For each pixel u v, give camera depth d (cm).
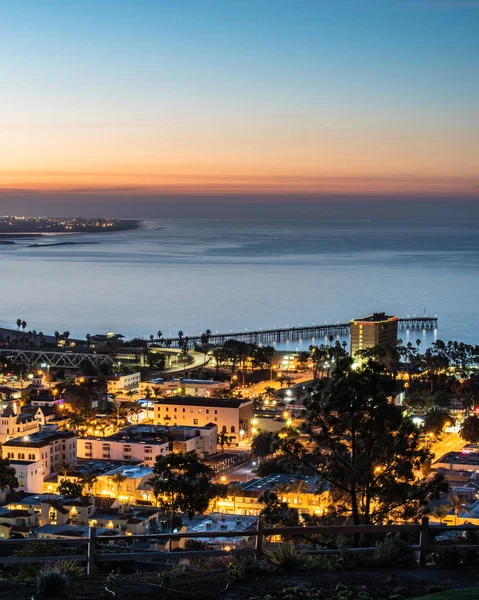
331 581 4272
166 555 4584
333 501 7312
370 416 6612
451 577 4375
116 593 4050
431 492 6712
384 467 6800
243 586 4159
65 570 4312
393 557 4559
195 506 14225
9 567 6362
